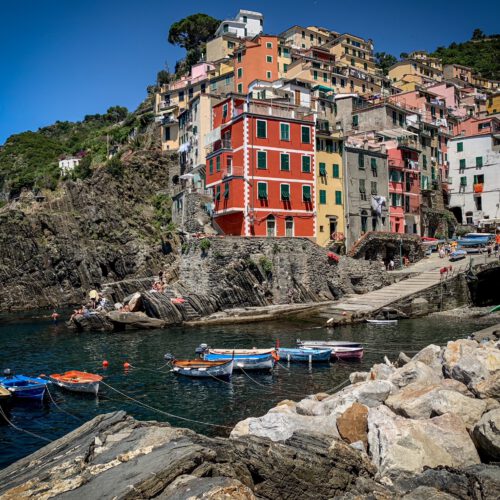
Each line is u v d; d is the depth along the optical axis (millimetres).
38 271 80812
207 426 20266
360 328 43156
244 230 55906
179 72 131000
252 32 123625
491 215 85312
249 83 93625
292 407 17609
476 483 10555
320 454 11898
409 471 11609
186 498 9258
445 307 51719
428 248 71812
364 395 15688
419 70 131000
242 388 25750
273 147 58156
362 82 109688
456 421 13102
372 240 64125
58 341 42094
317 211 61531
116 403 23797
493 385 14500
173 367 29062
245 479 11047
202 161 80750
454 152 90500
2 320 60250
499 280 54500
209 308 49812
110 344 39469
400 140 76500
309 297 54312
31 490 10820
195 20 135000
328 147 64250
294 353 31234
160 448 11820
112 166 91875
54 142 139500
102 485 10328
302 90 85062
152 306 48219
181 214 78938
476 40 193500
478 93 127125
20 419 21859
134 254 83688
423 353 21062
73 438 14320
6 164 125062
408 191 76188
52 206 88250
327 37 130625
